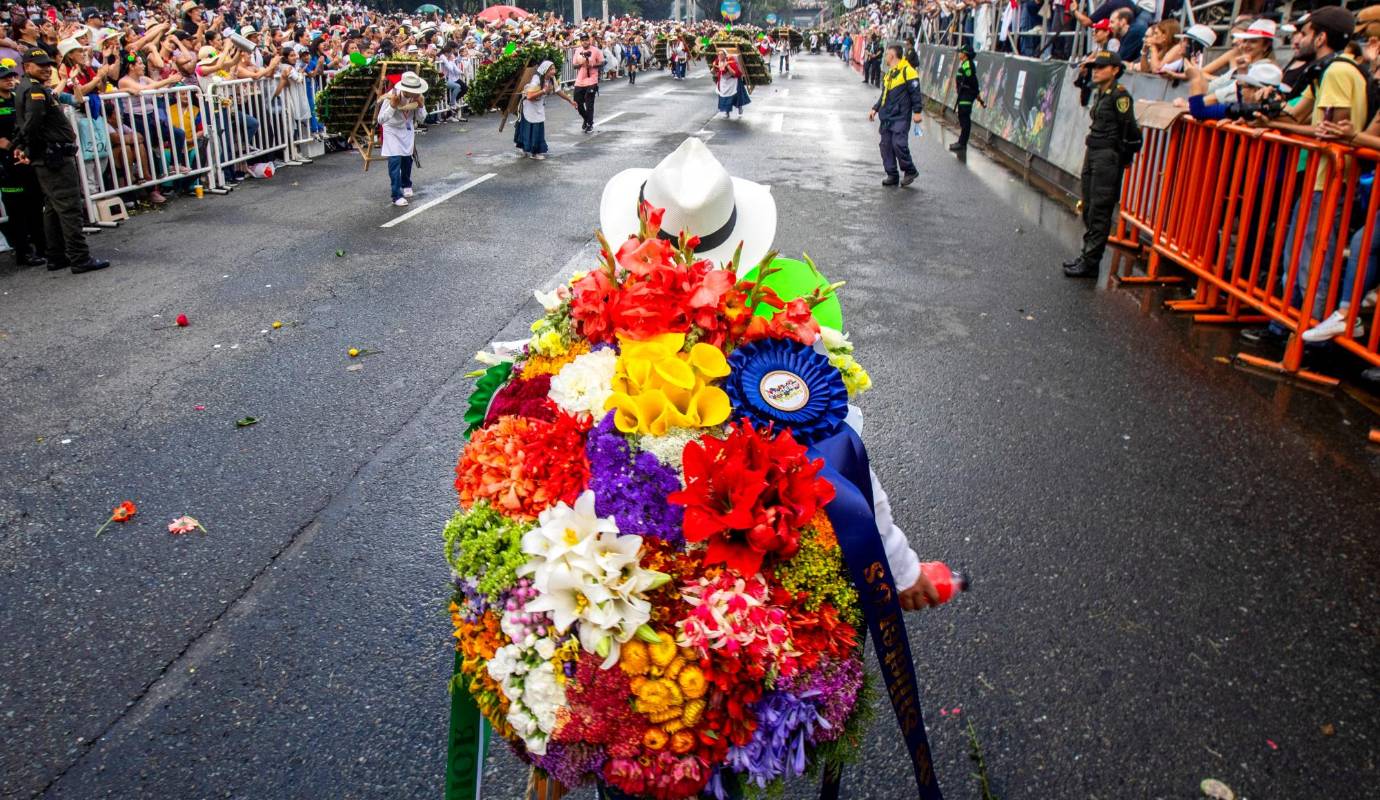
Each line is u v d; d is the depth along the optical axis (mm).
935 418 4965
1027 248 8695
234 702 2910
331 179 12242
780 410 1657
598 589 1425
